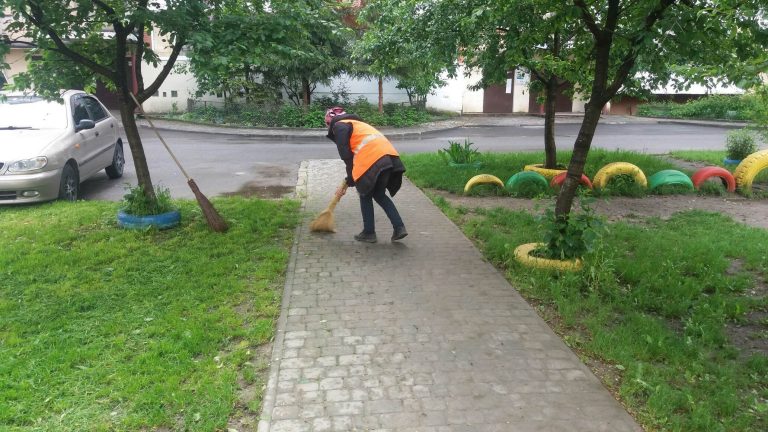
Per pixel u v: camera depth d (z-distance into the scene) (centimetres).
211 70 605
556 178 915
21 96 948
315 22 684
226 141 1750
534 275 525
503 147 1647
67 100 949
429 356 388
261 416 321
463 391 347
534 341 411
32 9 613
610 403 337
